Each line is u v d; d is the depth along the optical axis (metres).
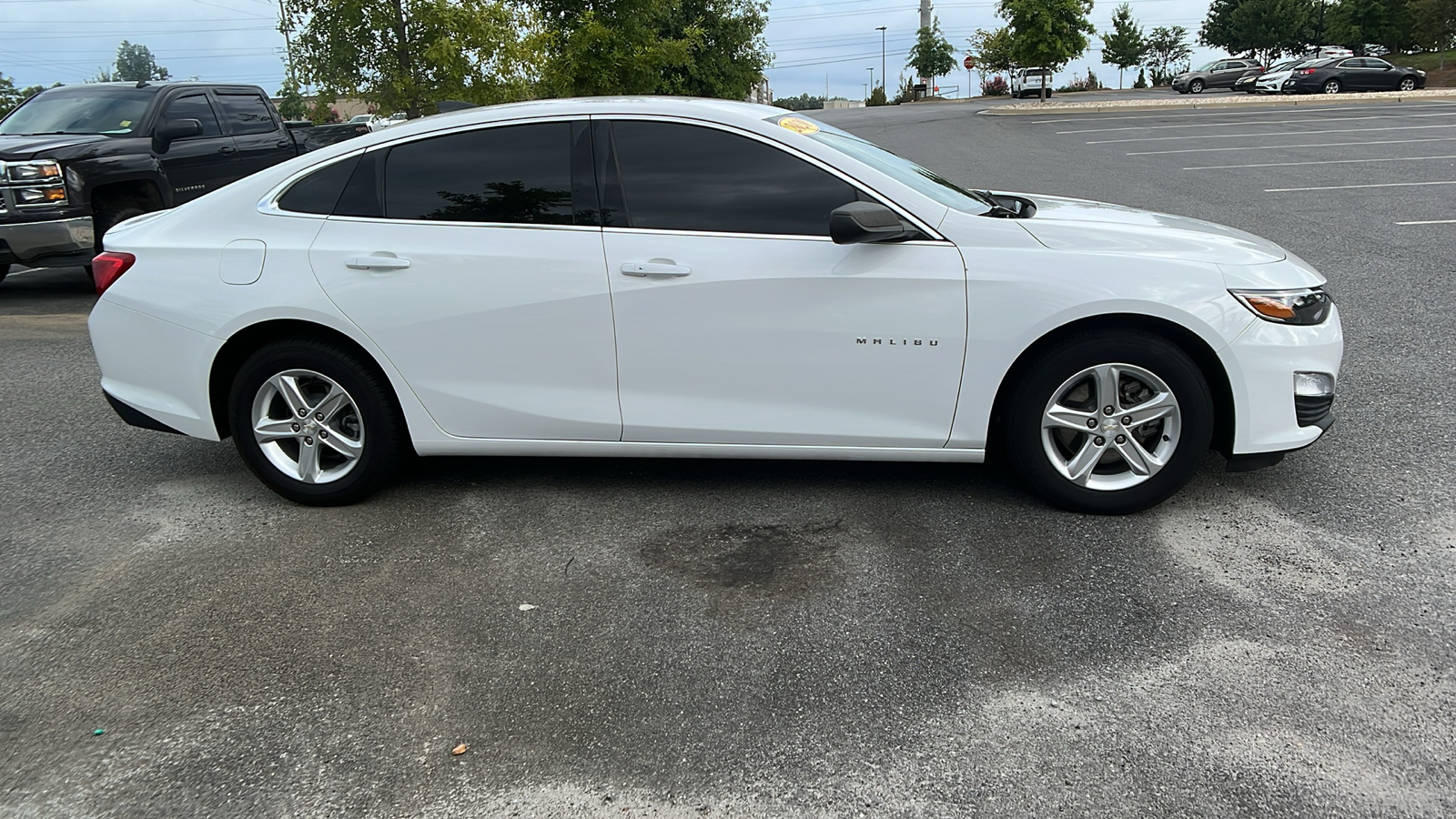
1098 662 2.75
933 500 3.85
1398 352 5.64
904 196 3.52
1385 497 3.76
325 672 2.81
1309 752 2.35
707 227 3.57
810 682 2.70
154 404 3.96
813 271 3.49
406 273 3.67
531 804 2.26
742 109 3.70
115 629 3.08
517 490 4.11
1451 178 12.73
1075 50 39.19
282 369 3.83
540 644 2.93
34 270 10.79
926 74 58.31
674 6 35.31
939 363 3.51
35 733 2.57
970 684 2.66
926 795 2.25
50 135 9.11
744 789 2.29
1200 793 2.22
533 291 3.62
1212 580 3.18
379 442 3.87
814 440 3.66
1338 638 2.82
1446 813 2.14
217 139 10.16
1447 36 47.72
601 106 3.68
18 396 5.79
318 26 12.53
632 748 2.45
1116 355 3.43
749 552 3.47
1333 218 10.23
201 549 3.65
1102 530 3.56
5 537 3.79
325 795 2.31
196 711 2.65
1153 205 11.62
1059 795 2.23
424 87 12.58
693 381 3.63
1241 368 3.38
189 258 3.83
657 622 3.04
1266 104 30.27
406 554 3.55
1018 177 15.03
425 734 2.53
